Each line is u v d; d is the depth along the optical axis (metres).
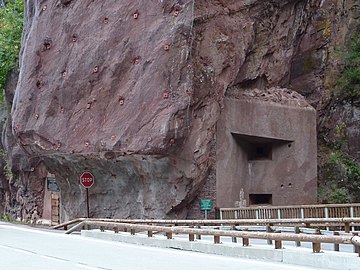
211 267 10.24
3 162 35.16
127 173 23.41
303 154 25.03
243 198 24.12
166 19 22.00
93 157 23.53
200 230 13.28
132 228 16.02
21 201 33.06
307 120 25.28
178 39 21.58
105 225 17.64
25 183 32.12
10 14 34.00
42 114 24.75
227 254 12.36
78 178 25.22
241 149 24.41
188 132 21.50
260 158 25.19
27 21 27.77
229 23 23.08
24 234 19.38
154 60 21.88
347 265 9.50
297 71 27.73
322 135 28.03
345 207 20.19
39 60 25.34
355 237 9.59
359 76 27.88
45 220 30.95
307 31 27.78
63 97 24.20
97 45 23.45
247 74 24.17
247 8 23.69
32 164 31.19
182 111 21.22
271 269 9.77
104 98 23.00
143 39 22.36
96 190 24.70
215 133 22.88
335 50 28.75
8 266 11.15
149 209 22.84
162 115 21.34
